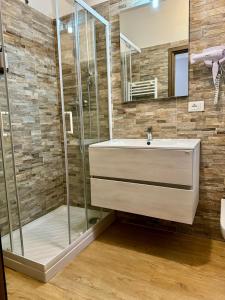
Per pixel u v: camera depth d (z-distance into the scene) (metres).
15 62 1.84
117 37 1.96
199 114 1.70
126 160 1.55
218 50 1.48
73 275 1.40
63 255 1.49
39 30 2.08
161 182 1.45
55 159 2.35
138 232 1.95
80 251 1.66
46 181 2.24
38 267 1.35
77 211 1.87
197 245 1.71
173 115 1.80
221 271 1.41
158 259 1.55
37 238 1.76
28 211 2.03
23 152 1.97
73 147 1.83
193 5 1.63
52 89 2.28
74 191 1.86
